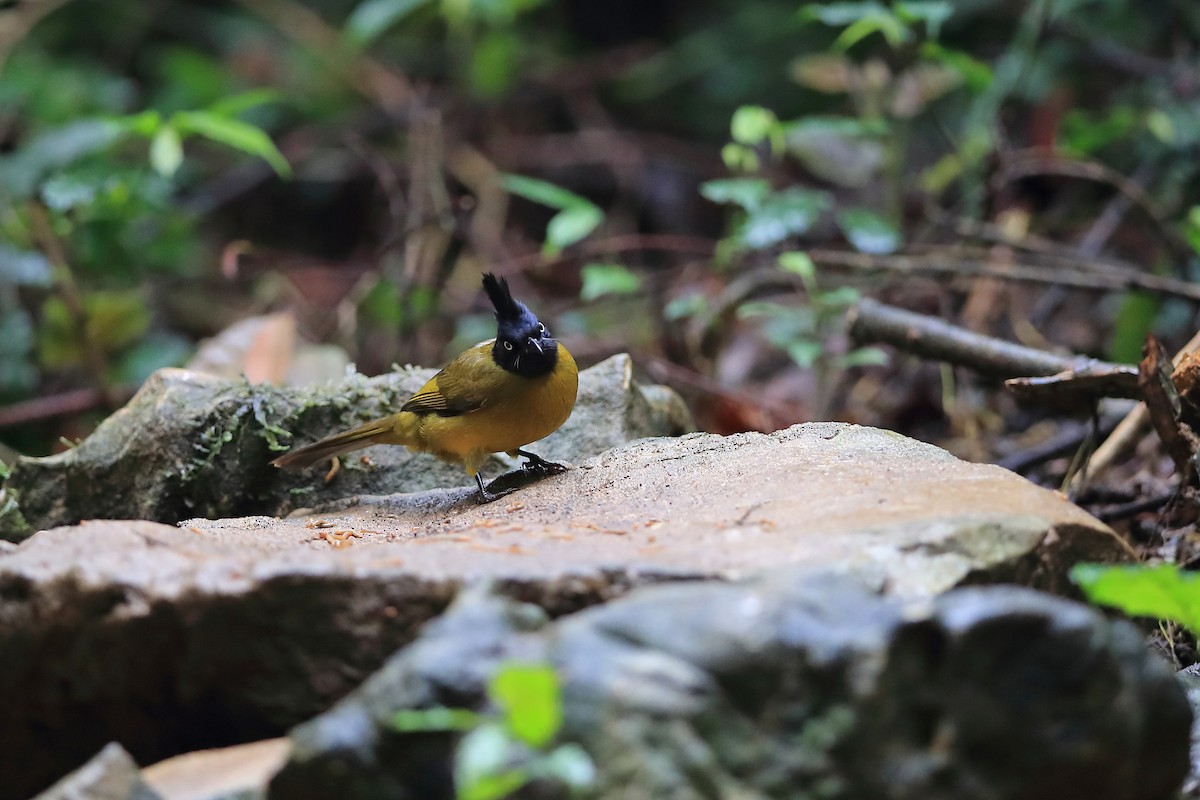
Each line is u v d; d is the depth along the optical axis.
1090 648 5.29
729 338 17.95
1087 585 6.41
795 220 14.27
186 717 6.92
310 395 11.27
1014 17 22.02
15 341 18.00
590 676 5.20
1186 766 5.73
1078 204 19.17
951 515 6.98
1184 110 18.16
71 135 18.38
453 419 10.12
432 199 19.92
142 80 27.17
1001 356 11.99
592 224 14.73
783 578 5.71
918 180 19.58
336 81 25.61
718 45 25.30
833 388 15.57
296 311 20.02
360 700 5.47
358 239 25.72
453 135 24.64
